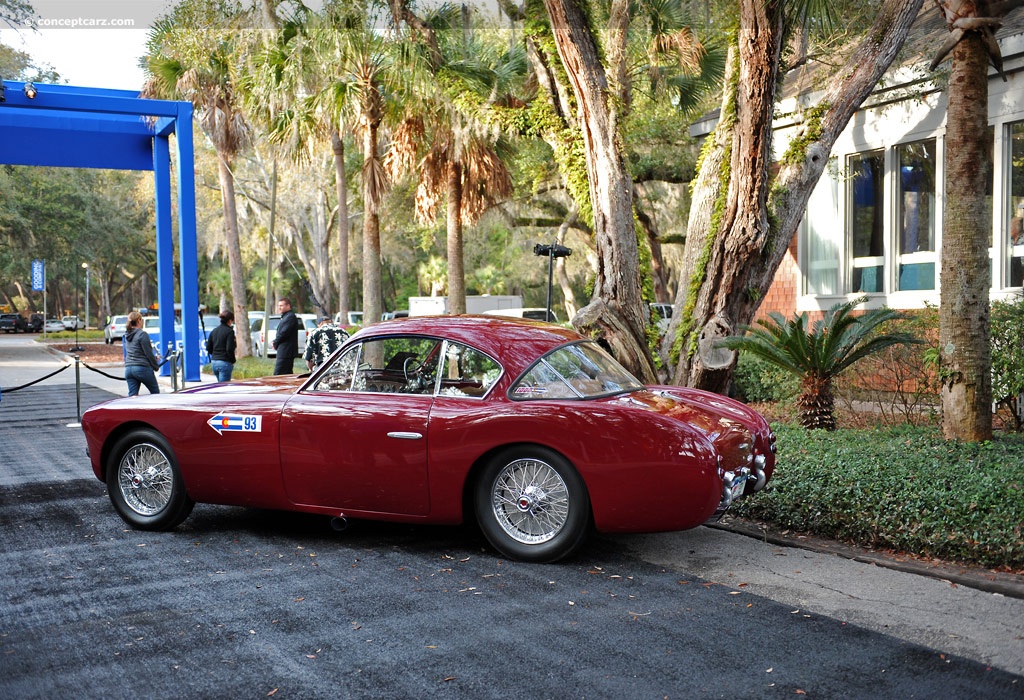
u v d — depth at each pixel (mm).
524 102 16922
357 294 66000
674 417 5336
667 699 3529
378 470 5754
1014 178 11430
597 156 9727
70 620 4543
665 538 6098
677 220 29562
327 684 3715
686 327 9703
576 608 4656
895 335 8797
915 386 10586
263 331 28312
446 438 5574
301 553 5848
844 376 10789
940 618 4430
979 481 6023
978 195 7871
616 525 5254
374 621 4488
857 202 13977
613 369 6172
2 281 56281
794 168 9578
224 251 50188
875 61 9547
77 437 11641
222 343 16375
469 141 18703
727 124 9602
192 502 6484
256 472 6113
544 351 5785
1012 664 3850
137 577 5324
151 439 6480
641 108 23219
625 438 5188
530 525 5543
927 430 8750
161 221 18250
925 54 11984
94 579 5289
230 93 25219
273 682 3742
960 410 8047
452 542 6074
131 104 15992
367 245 20547
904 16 9430
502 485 5582
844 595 4820
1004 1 7730
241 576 5324
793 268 15148
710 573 5273
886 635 4211
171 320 18719
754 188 9125
